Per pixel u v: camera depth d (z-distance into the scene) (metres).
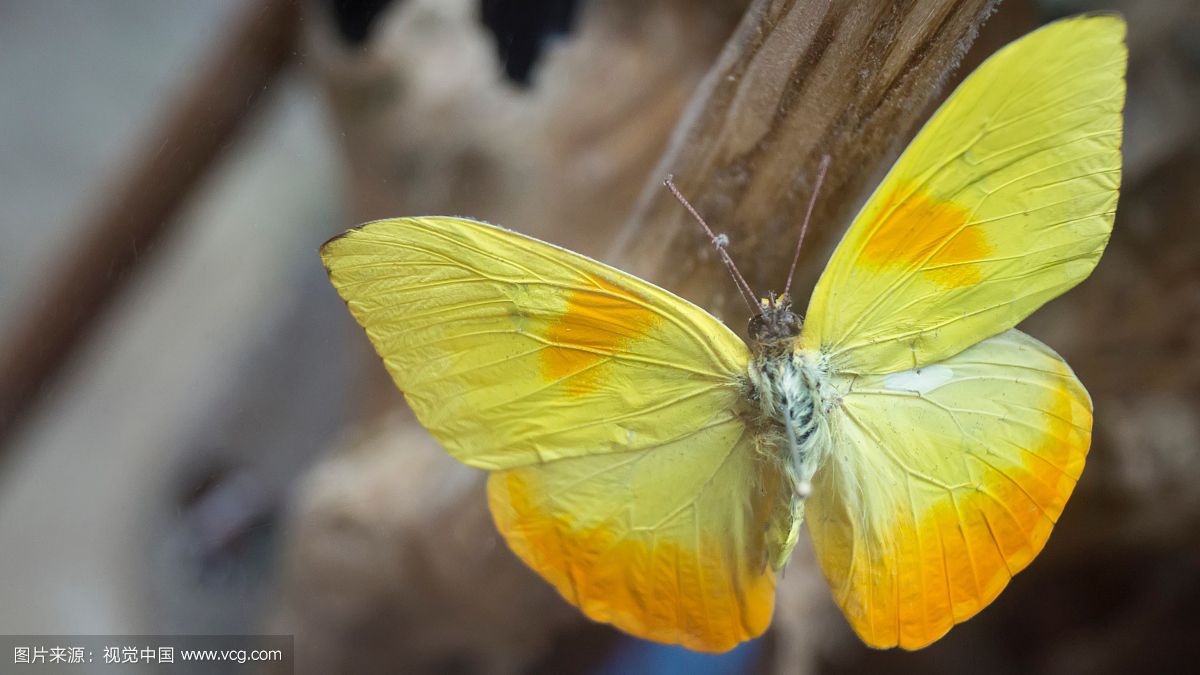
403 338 0.28
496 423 0.29
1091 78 0.27
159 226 0.37
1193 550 0.36
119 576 0.46
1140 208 0.35
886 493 0.29
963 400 0.29
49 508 0.49
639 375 0.29
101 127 0.70
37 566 0.47
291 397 0.47
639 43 0.35
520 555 0.29
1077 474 0.29
